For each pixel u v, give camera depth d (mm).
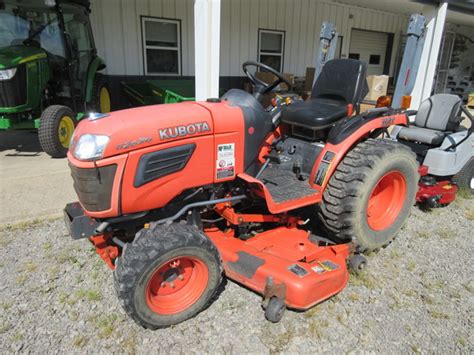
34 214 3426
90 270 2693
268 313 2168
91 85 6055
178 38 8047
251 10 8695
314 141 2988
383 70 12156
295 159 2939
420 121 4320
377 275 2725
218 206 2607
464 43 13680
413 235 3338
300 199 2564
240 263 2395
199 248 2123
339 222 2707
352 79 3008
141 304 1996
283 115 2998
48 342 2062
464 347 2090
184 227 2156
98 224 2186
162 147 2100
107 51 7375
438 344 2107
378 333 2178
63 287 2508
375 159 2729
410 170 3012
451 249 3113
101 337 2100
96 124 2057
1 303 2340
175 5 7801
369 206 3062
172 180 2188
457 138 3902
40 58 5172
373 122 2938
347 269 2691
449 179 4102
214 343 2076
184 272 2215
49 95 5582
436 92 13281
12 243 3012
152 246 1988
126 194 2041
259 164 2844
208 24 4312
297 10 9398
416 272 2773
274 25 9172
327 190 2727
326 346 2074
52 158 5109
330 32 3637
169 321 2129
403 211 3096
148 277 1979
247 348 2047
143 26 7586
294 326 2213
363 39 11180
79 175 1978
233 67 8906
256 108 2549
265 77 8000
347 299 2457
